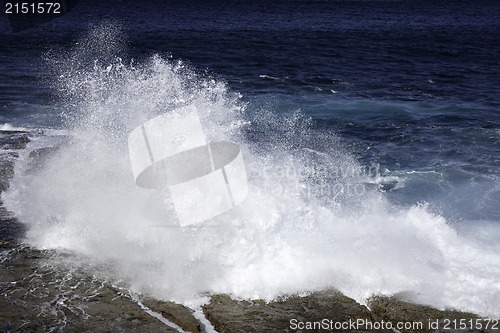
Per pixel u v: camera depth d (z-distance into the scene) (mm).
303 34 55719
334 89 26406
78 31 53000
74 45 42438
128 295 8492
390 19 83438
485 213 11992
